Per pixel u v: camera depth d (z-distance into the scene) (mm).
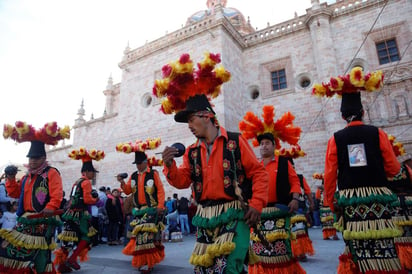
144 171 5812
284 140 4480
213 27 17594
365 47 15484
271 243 3707
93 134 23203
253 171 2283
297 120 16094
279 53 17938
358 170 2973
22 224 3713
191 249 8016
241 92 18078
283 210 3787
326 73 15344
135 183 5750
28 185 3951
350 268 2975
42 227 3791
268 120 4395
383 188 2904
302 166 15273
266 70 18203
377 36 15391
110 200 10352
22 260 3570
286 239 3750
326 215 8867
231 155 2273
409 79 13992
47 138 4090
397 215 4656
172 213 11023
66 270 5344
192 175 2410
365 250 2812
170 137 17984
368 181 2928
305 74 16766
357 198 2893
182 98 2479
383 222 2789
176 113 2436
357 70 3166
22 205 3900
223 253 2004
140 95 20391
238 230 2109
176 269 5281
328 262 5320
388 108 14227
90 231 5836
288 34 17891
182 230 12617
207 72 2428
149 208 5453
